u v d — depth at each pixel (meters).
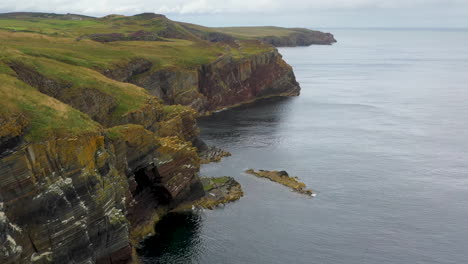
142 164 64.06
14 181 41.41
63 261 45.41
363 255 59.62
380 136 119.94
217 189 78.19
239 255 58.97
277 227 66.50
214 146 104.25
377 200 76.69
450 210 73.12
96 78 80.12
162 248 59.97
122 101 76.81
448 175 89.31
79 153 47.75
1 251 39.41
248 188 81.25
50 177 44.53
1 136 41.62
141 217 64.88
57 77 73.62
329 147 108.75
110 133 58.22
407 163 96.62
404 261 58.41
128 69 118.62
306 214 70.94
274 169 91.94
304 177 87.38
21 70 70.81
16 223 41.56
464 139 117.12
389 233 65.38
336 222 68.38
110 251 51.81
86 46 125.75
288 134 121.25
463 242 63.16
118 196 55.03
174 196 69.19
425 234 65.25
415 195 79.06
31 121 46.06
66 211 45.31
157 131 80.00
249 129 126.75
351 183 84.38
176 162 69.56
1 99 46.16
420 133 123.56
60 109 51.62
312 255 59.38
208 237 63.22
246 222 67.88
